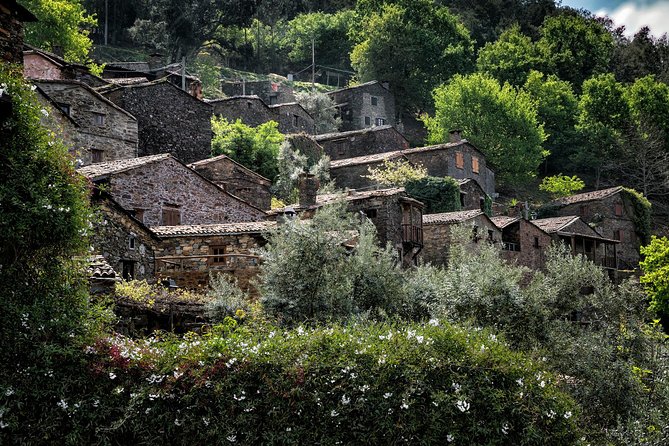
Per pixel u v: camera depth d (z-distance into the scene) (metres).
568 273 23.47
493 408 12.00
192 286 23.97
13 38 14.56
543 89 79.81
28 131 11.22
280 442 11.26
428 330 12.80
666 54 100.44
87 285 12.88
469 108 68.56
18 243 10.86
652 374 18.97
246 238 24.02
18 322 10.70
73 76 40.06
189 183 28.64
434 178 46.75
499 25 107.44
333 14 110.31
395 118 80.56
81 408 10.76
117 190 26.31
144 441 10.93
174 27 86.25
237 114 56.31
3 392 10.32
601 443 16.25
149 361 11.31
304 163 47.31
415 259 34.00
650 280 36.78
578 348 18.88
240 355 11.54
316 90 82.81
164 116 40.62
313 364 11.67
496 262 21.42
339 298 18.36
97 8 84.38
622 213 58.03
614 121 76.12
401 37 82.94
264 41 100.50
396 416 11.66
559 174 75.50
